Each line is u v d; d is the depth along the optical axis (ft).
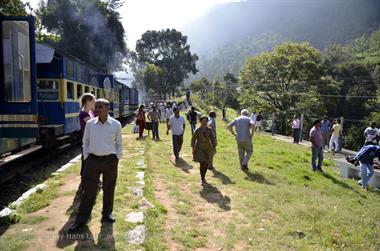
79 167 30.40
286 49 153.79
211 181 27.48
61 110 38.24
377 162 39.29
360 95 173.37
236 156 41.86
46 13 110.63
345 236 17.90
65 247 14.30
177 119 35.22
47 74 38.04
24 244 14.47
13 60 22.17
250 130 33.47
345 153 62.03
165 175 28.30
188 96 157.69
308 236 17.47
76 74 44.47
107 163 16.17
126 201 20.20
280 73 147.95
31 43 22.44
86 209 16.22
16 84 22.35
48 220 17.37
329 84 143.74
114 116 73.41
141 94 180.65
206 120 26.45
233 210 20.72
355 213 23.31
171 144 47.73
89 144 16.19
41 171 29.71
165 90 235.20
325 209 22.30
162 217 18.30
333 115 166.50
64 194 21.81
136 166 30.73
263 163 38.81
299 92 146.51
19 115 22.48
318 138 38.88
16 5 36.42
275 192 25.54
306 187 30.40
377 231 19.10
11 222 16.94
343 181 36.63
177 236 16.10
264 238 16.67
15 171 27.94
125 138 53.26
